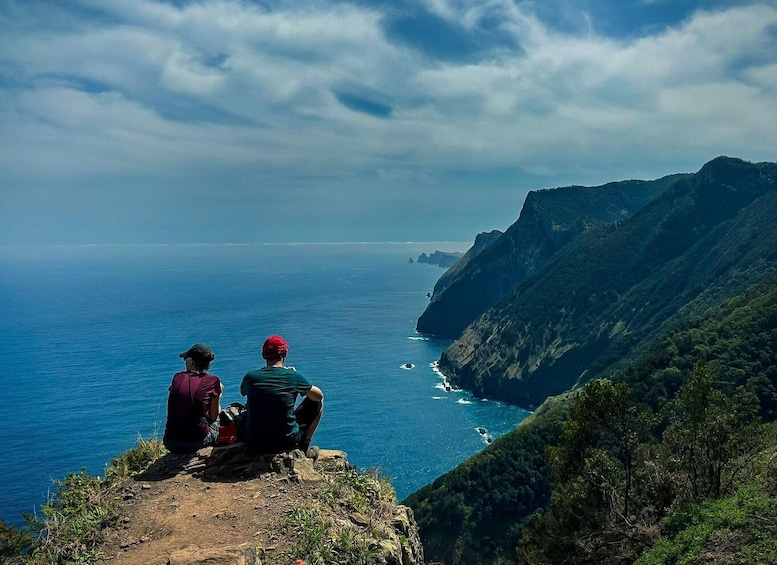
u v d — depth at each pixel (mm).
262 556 4906
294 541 5219
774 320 69188
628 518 19719
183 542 5113
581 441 22266
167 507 5816
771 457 19016
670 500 20531
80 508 5746
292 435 6988
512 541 62062
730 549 13906
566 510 21906
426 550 66750
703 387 20344
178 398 7109
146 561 4789
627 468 21172
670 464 21312
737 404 20266
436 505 70062
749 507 15602
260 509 5781
